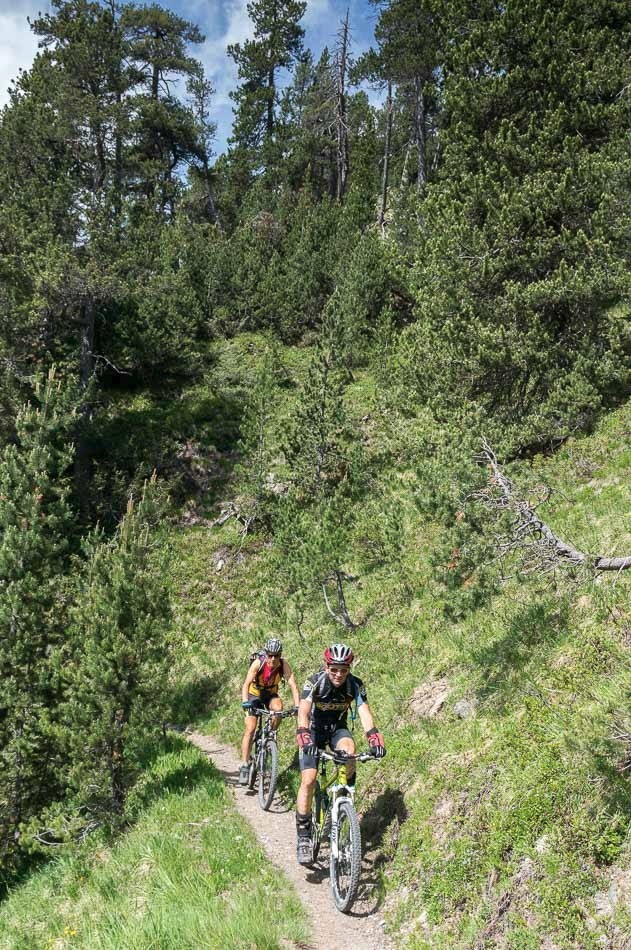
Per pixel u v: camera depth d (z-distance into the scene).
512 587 10.37
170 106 41.47
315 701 6.64
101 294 25.08
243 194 54.97
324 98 50.56
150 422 29.55
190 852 7.15
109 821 9.84
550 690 6.95
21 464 13.95
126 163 30.16
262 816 8.52
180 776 10.08
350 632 14.59
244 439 28.11
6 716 12.40
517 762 6.22
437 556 10.38
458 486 8.82
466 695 8.35
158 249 28.66
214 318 36.47
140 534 12.50
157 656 11.31
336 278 35.56
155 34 41.66
